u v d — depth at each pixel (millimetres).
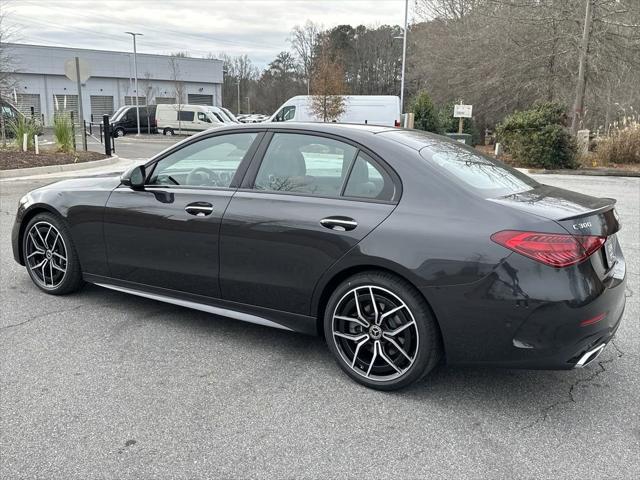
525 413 3186
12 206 9359
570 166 18188
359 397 3328
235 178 3912
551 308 2889
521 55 27781
